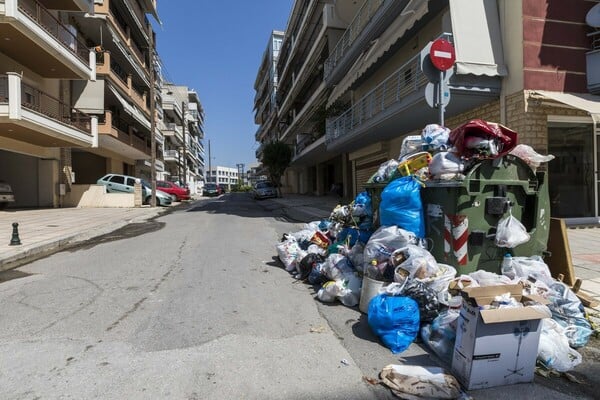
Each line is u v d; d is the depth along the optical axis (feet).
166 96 198.08
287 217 55.83
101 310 16.02
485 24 33.19
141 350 12.28
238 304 16.81
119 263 25.03
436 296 13.25
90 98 79.61
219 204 91.50
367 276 15.49
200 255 27.48
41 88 66.69
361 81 64.08
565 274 16.65
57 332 13.71
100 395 9.77
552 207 33.14
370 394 9.87
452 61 20.15
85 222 46.16
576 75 32.35
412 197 15.70
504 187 15.16
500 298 10.61
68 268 23.75
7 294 18.29
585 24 32.53
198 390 10.00
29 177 70.28
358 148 68.28
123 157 113.91
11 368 11.12
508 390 10.05
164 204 82.58
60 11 70.49
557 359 10.87
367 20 52.75
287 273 22.31
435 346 11.90
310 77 109.81
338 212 22.61
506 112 32.96
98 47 85.25
